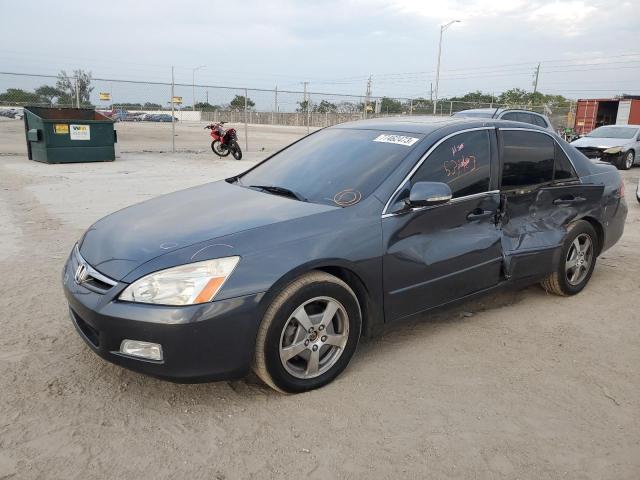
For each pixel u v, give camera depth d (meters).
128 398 3.16
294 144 4.80
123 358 2.90
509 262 4.23
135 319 2.80
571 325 4.36
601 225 5.07
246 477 2.54
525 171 4.41
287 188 3.90
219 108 25.47
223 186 4.32
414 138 3.92
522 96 59.19
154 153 19.36
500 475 2.60
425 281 3.71
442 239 3.80
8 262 5.58
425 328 4.23
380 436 2.86
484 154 4.12
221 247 2.98
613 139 17.70
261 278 2.96
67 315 4.28
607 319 4.50
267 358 3.03
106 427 2.88
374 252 3.39
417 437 2.86
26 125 15.34
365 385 3.36
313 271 3.21
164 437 2.81
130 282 2.88
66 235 6.74
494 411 3.12
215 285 2.87
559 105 46.72
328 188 3.74
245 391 3.27
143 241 3.16
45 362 3.53
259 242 3.06
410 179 3.65
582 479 2.59
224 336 2.89
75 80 19.11
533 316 4.52
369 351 3.82
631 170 17.48
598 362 3.75
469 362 3.70
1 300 4.55
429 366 3.62
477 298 4.17
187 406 3.10
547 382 3.46
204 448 2.73
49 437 2.78
